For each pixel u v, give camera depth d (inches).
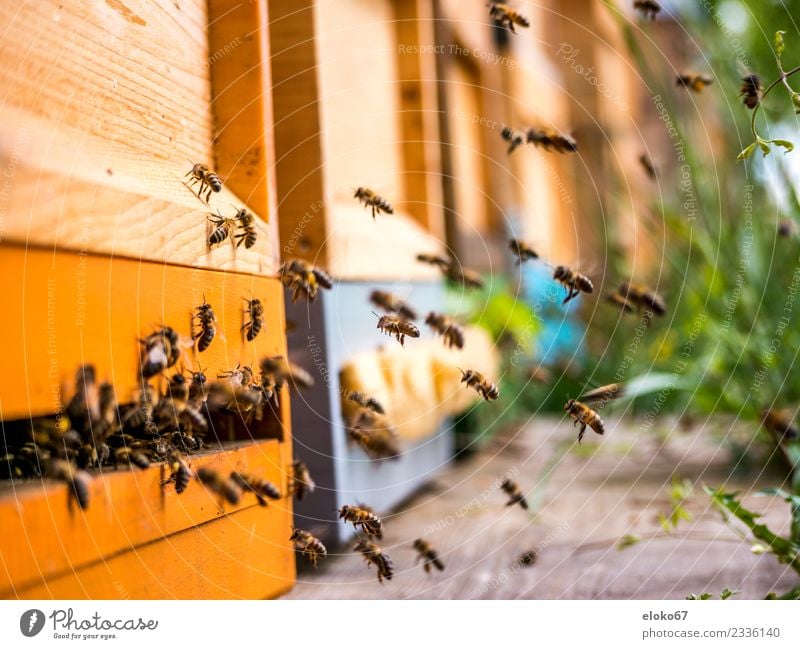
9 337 12.2
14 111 12.6
